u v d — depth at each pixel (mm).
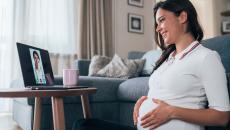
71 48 3770
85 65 3168
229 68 1489
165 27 1054
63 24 3723
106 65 3076
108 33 4027
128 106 2105
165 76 1017
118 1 4203
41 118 1879
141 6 4438
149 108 1039
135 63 3035
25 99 2049
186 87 962
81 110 2029
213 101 906
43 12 3590
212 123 910
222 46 1566
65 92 1084
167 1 1067
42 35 3572
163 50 1183
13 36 3387
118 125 1227
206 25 3803
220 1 3955
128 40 4273
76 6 3830
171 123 957
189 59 973
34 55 1384
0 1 3363
